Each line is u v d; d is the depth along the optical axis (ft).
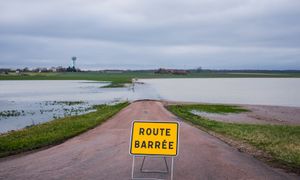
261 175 34.99
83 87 371.35
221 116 131.34
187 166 38.45
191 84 518.78
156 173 35.35
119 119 94.48
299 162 41.78
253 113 146.72
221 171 36.40
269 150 50.06
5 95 246.88
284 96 279.69
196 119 101.81
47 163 39.86
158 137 32.63
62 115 125.39
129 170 36.55
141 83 507.71
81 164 39.22
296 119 127.24
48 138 59.00
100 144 52.80
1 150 49.19
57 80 652.89
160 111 122.62
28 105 168.14
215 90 359.25
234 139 60.70
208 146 52.01
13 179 33.04
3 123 103.30
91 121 88.02
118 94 259.80
